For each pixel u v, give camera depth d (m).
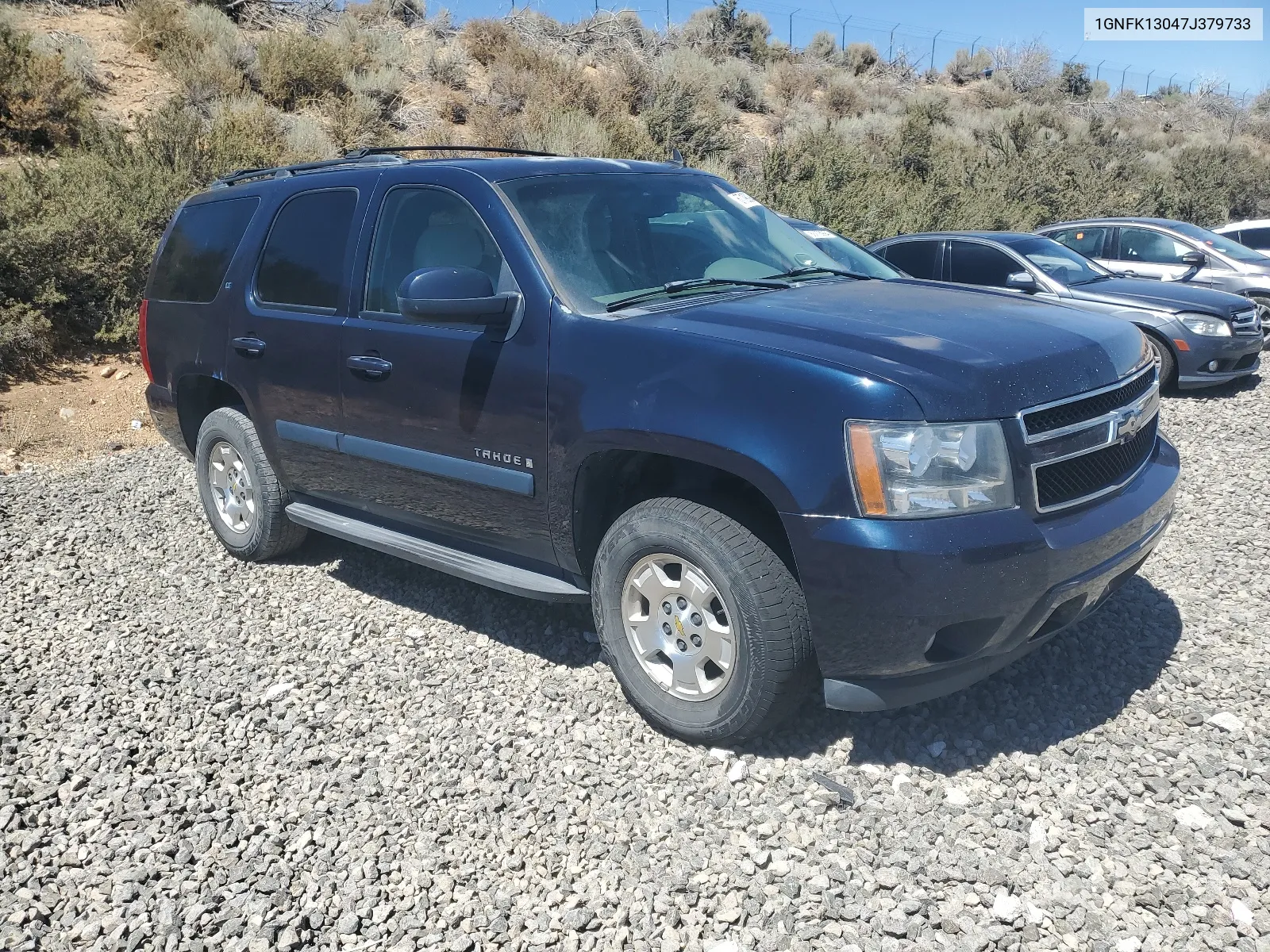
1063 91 41.19
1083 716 3.65
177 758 3.60
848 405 3.04
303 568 5.46
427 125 18.61
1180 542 5.40
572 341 3.63
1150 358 3.83
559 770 3.45
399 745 3.64
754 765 3.43
